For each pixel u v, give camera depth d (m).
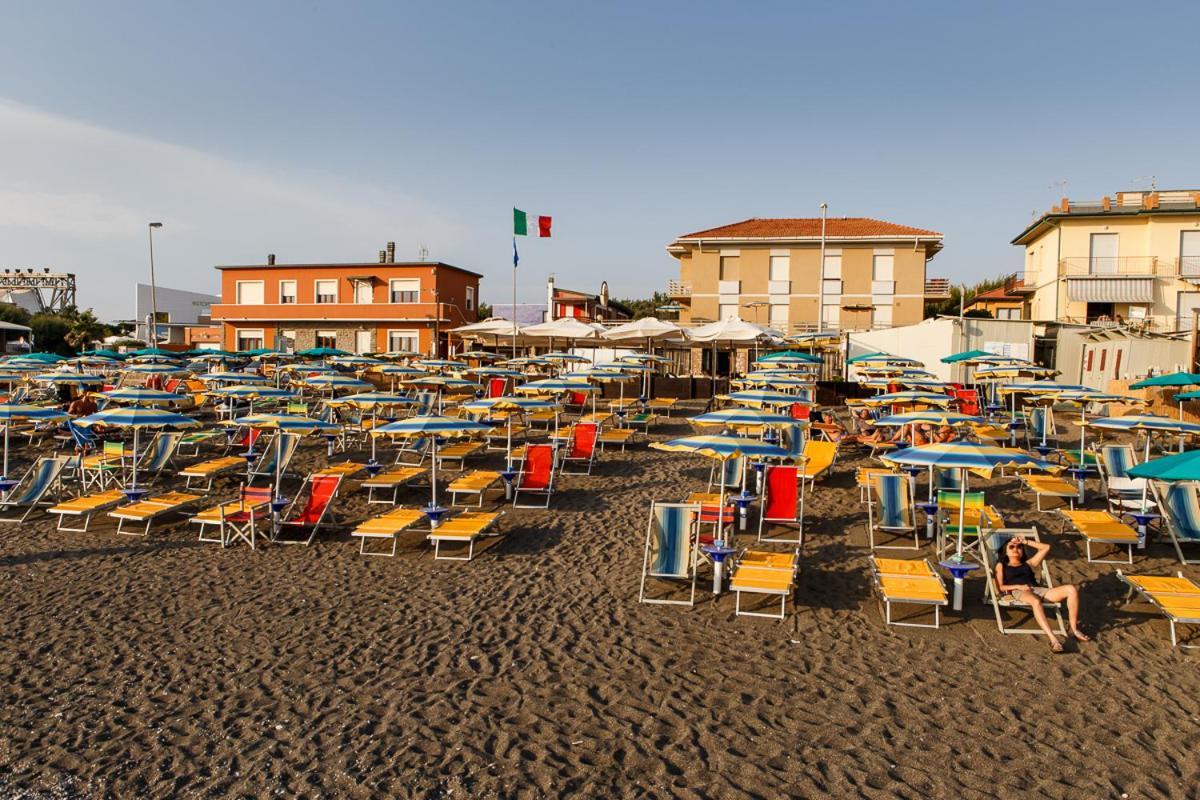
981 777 4.99
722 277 40.84
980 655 6.85
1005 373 21.00
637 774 5.04
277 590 8.55
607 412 21.88
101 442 16.70
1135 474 6.54
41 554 9.84
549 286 46.53
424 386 25.38
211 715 5.78
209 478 14.31
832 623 7.59
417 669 6.59
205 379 20.44
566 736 5.50
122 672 6.50
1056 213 37.84
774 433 15.73
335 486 10.95
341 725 5.63
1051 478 12.02
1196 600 6.90
